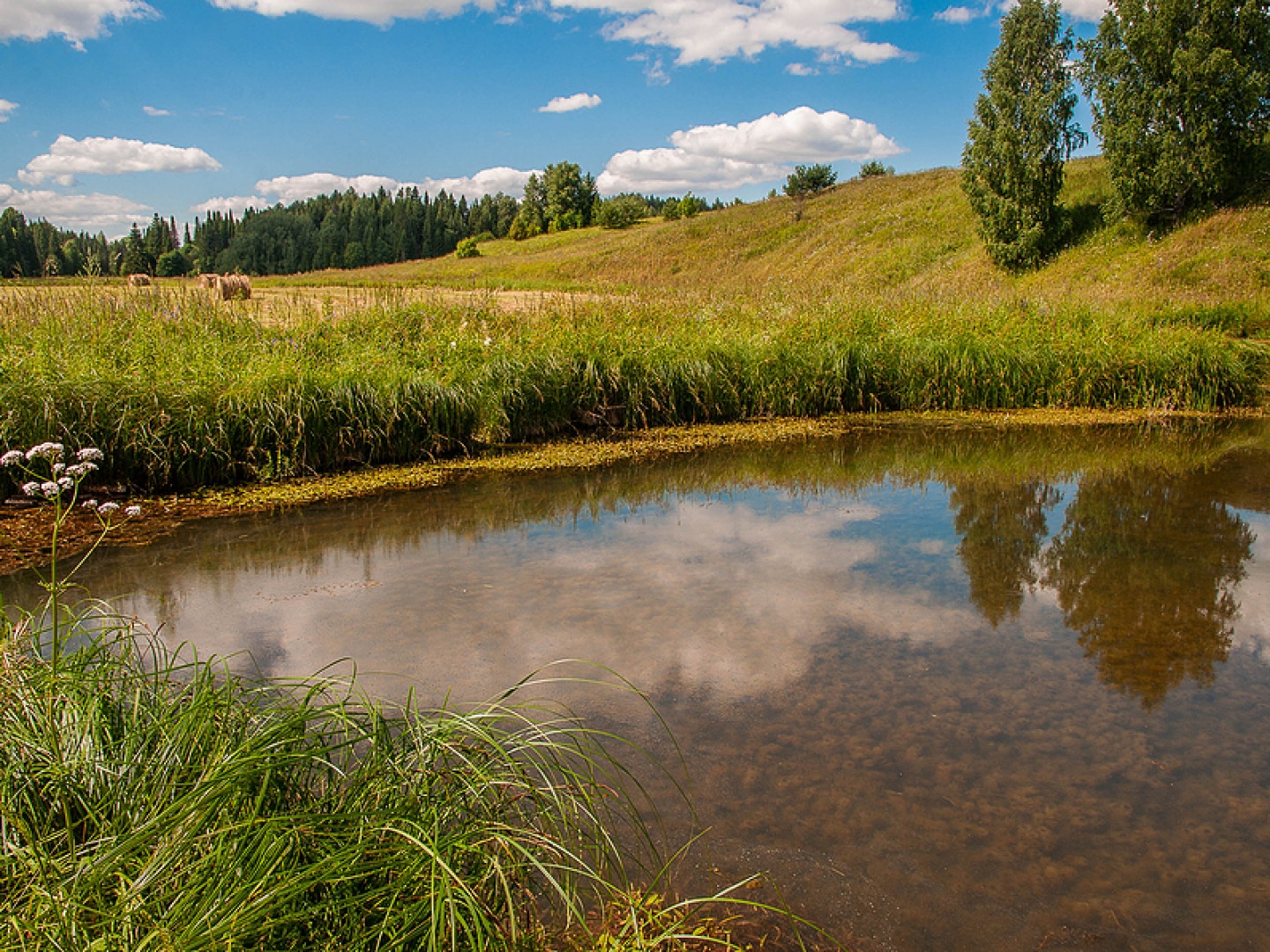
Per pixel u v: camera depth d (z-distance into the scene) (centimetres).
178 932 140
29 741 188
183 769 184
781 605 398
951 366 1044
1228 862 221
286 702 246
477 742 227
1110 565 462
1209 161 2039
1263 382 1114
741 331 1068
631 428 899
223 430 630
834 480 673
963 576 443
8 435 560
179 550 477
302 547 485
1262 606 401
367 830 166
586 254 4381
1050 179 2378
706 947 184
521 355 853
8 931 140
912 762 266
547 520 548
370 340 879
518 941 171
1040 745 278
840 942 190
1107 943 192
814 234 3531
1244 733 286
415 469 701
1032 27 2386
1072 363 1063
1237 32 2042
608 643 349
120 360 689
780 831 229
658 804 240
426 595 404
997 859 221
